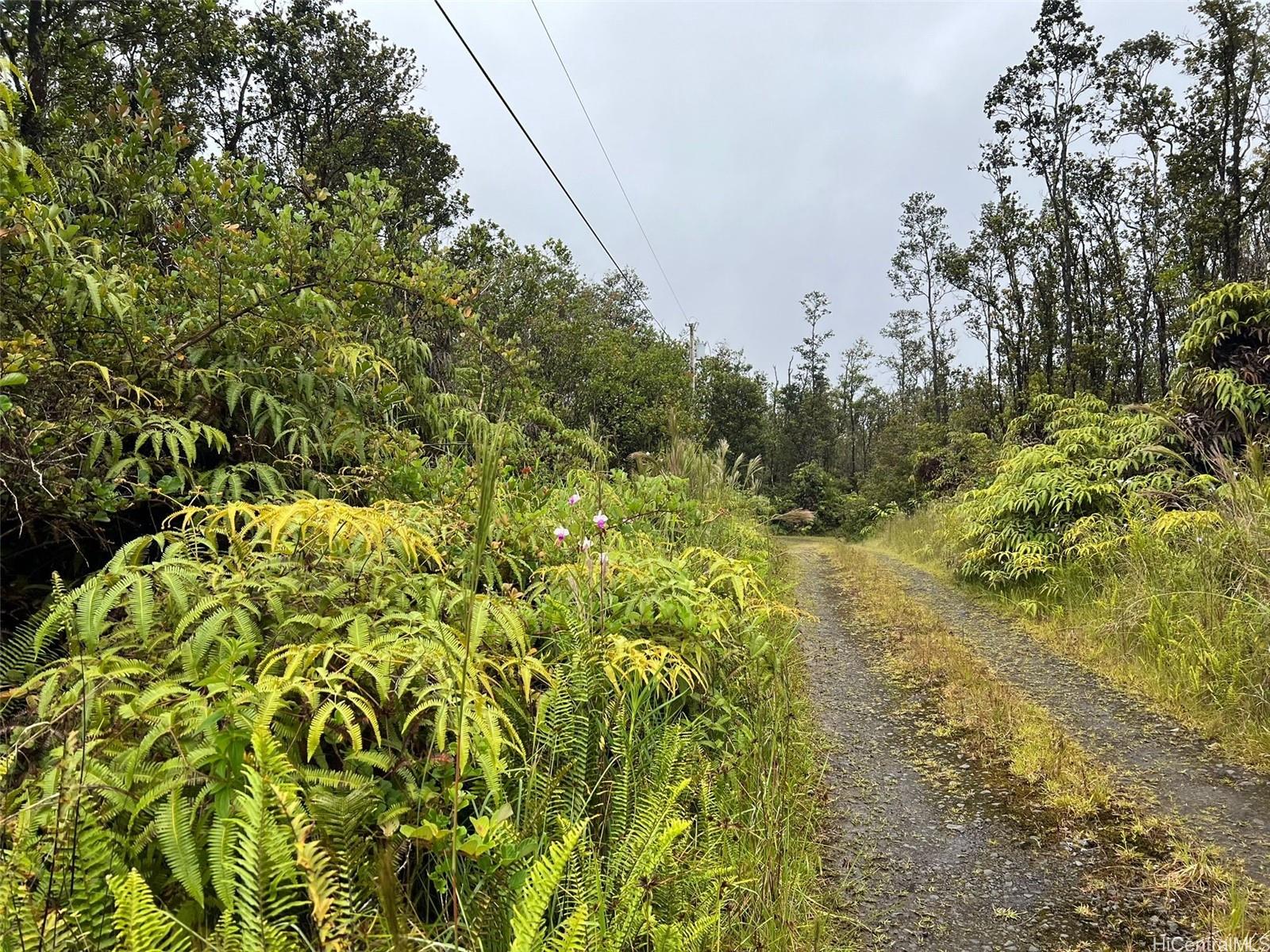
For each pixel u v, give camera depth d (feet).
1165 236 47.70
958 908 7.73
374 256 13.62
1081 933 7.24
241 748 4.66
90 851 4.12
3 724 5.40
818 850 8.80
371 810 5.24
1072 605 18.52
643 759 7.79
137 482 8.60
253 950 3.89
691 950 5.72
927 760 11.45
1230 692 11.93
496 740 5.36
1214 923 7.16
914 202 95.50
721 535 21.33
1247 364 20.97
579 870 5.74
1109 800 9.71
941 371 98.17
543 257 33.40
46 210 8.43
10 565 8.05
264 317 11.08
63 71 22.59
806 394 127.65
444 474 12.28
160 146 13.20
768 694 11.90
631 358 44.60
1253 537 14.30
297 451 11.14
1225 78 39.73
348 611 6.61
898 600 22.99
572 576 9.10
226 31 32.86
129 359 9.48
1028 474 23.53
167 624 6.23
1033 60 51.60
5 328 8.29
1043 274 56.59
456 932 4.77
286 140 40.83
